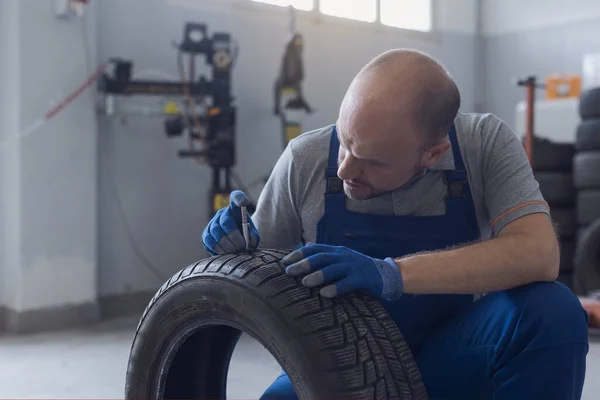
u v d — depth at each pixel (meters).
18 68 3.57
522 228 1.17
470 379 1.21
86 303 3.87
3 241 3.75
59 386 2.62
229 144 4.03
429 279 1.08
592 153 4.45
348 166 1.13
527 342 1.11
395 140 1.08
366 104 1.07
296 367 0.98
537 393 1.11
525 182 1.21
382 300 1.30
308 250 1.05
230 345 1.30
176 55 4.36
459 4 6.27
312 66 5.05
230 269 1.08
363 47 5.38
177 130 3.97
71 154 3.78
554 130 5.30
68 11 3.62
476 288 1.11
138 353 1.20
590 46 5.86
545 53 6.13
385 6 5.73
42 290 3.71
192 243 4.47
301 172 1.32
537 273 1.13
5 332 3.66
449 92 1.12
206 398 1.27
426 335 1.33
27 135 3.61
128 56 4.18
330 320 0.99
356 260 1.04
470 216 1.28
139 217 4.26
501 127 1.28
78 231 3.82
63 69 3.72
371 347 1.02
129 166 4.21
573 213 4.65
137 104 3.93
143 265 4.29
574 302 1.13
